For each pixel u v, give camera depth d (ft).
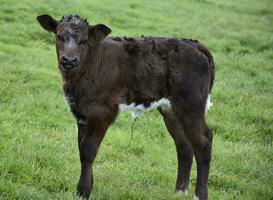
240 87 63.57
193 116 32.53
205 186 32.37
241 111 53.98
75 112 30.94
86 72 29.94
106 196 31.55
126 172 36.70
